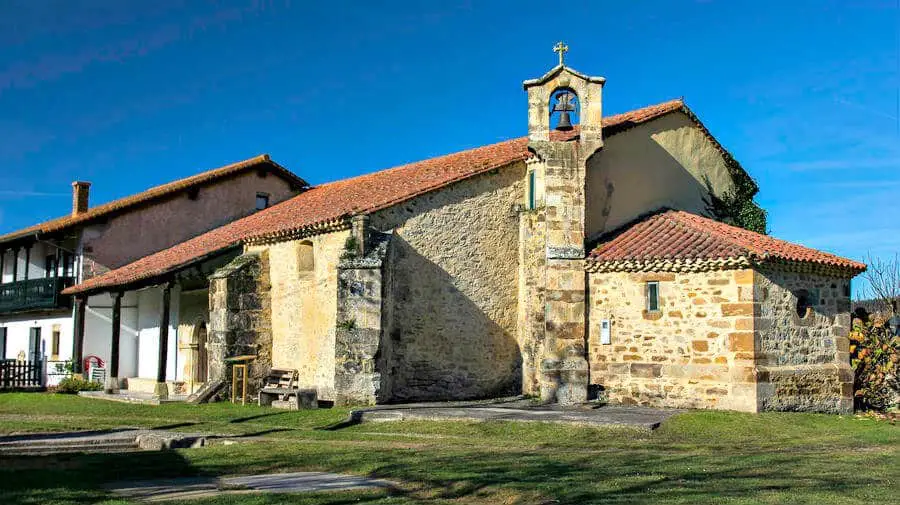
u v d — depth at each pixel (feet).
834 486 30.50
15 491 31.83
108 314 95.45
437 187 63.16
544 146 61.36
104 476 36.81
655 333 57.06
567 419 48.70
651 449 41.39
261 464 39.32
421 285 62.34
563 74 62.39
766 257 52.75
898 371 60.18
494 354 65.31
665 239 60.18
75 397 78.74
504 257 66.54
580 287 59.98
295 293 69.21
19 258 112.57
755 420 49.42
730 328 53.83
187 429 53.52
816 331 57.62
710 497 28.66
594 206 64.54
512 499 29.84
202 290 81.71
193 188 101.91
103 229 95.66
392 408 55.26
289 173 109.70
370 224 60.34
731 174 77.30
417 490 32.12
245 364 66.95
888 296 105.19
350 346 58.70
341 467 37.88
